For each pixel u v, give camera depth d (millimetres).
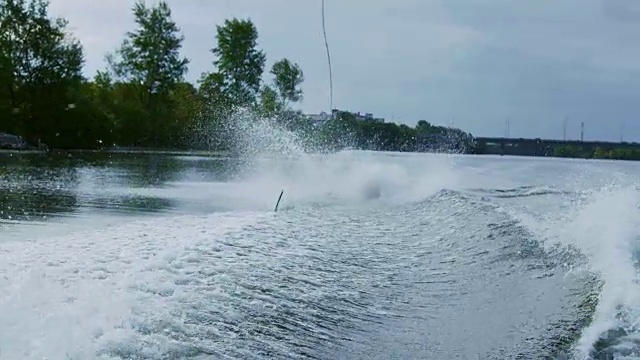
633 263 7316
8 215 13031
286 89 82188
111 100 76938
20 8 61438
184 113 81000
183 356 4648
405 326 6145
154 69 80688
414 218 13438
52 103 63531
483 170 28484
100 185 21656
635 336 5277
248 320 5723
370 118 51156
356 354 5336
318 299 6777
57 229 10703
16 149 56812
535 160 41844
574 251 8484
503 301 6895
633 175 21812
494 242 9852
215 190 20266
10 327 4688
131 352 4520
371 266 8680
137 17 81000
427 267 8742
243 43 84250
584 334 5441
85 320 4965
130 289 5992
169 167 34281
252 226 11102
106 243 8516
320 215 13844
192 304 5828
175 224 11141
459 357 5340
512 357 5250
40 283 5906
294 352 5180
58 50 63562
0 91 61750
